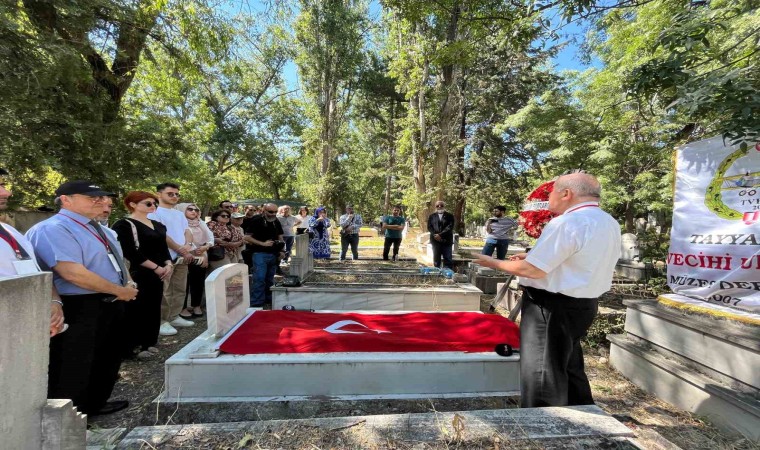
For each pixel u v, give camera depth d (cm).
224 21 797
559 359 228
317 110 2627
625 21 614
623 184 721
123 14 655
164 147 805
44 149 592
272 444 169
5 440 133
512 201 2272
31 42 512
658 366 314
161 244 400
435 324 371
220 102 2464
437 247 881
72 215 256
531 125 824
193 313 551
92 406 275
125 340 379
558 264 219
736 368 263
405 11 666
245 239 614
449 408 288
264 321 369
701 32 312
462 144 1591
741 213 298
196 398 288
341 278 654
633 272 773
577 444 172
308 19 2270
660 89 346
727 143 307
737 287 297
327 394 294
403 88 1595
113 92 798
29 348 143
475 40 662
